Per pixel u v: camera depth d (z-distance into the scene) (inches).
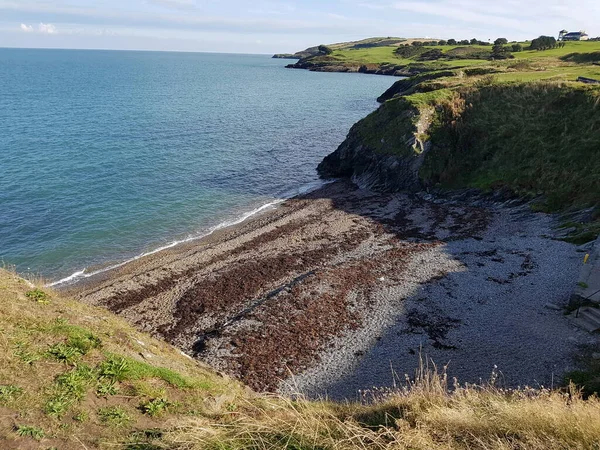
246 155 2336.4
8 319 400.2
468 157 1753.2
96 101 3907.5
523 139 1660.9
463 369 722.8
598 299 813.9
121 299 993.5
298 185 1919.3
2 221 1374.3
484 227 1343.5
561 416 323.9
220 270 1127.0
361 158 1978.3
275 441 295.3
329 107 4010.8
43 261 1178.0
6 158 1988.2
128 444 282.5
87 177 1814.7
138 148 2310.5
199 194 1742.1
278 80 6525.6
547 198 1417.3
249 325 862.5
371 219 1481.3
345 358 770.2
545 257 1082.1
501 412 337.7
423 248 1204.5
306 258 1187.9
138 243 1311.5
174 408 340.2
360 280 1024.9
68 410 308.5
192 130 2829.7
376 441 293.6
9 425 284.7
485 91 1946.4
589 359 698.2
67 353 368.5
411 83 3550.7
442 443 303.7
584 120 1558.8
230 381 494.3
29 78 5969.5
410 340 806.5
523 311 867.4
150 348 461.7
